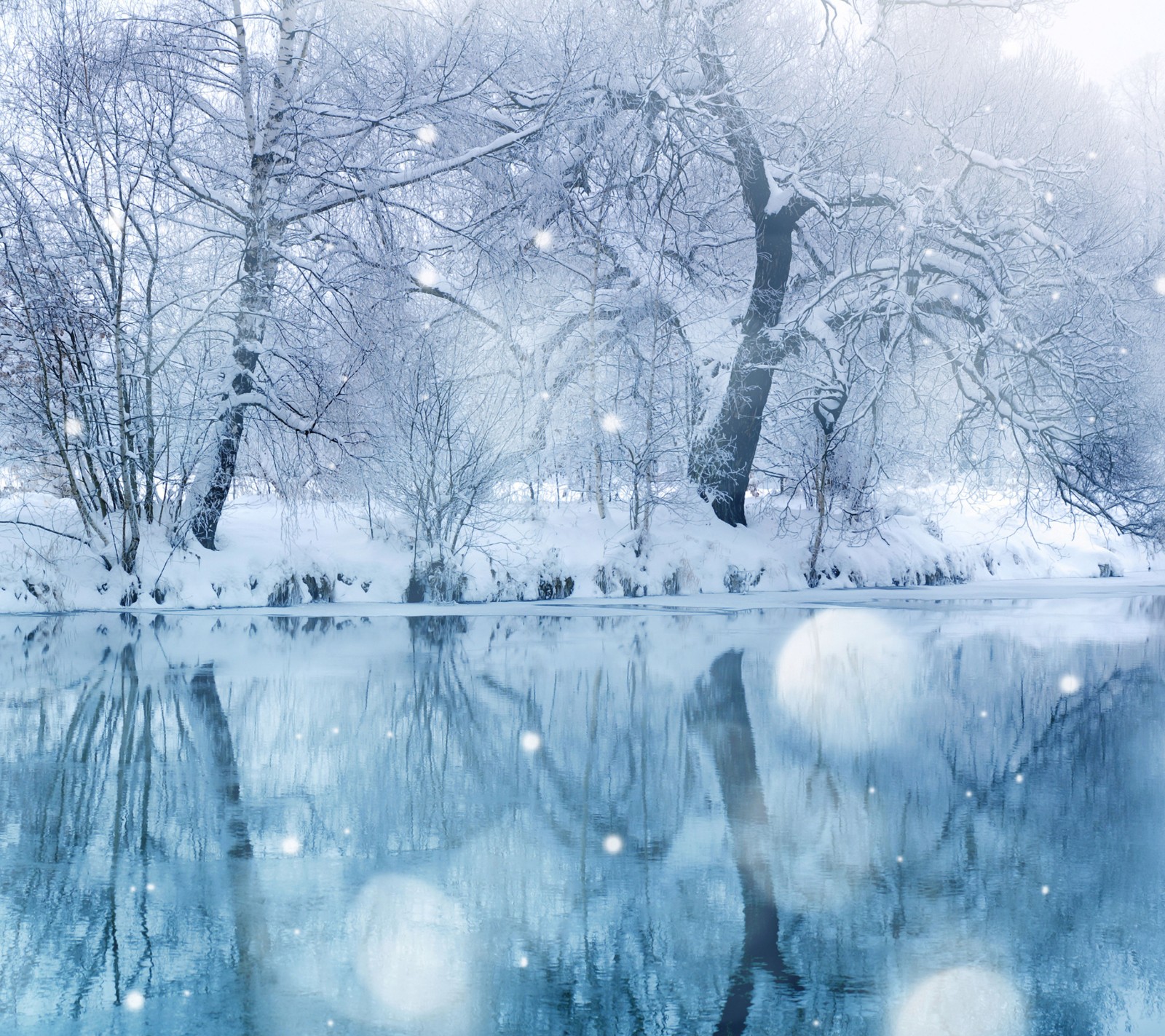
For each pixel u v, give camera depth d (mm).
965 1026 3629
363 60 23844
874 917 4660
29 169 21750
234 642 16312
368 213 25016
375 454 25188
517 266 26844
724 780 7273
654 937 4445
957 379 30562
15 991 3924
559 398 29266
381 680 12094
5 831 6023
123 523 22500
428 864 5430
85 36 21734
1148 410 31094
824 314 30984
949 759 7930
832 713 9938
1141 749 8273
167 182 22094
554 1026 3648
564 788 7020
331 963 4184
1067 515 38281
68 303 21391
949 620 20531
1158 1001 3828
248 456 25703
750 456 32094
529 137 25922
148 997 3877
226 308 23391
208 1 22062
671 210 29031
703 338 31078
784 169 30266
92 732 8977
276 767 7699
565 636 17266
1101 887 5039
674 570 28906
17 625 18953
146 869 5363
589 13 27172
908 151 32781
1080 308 29297
